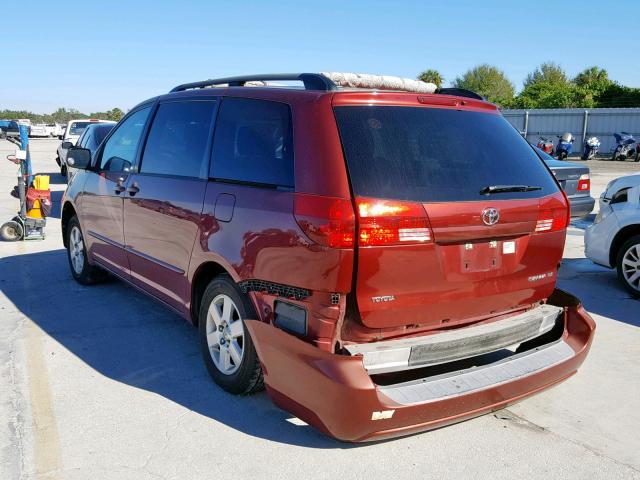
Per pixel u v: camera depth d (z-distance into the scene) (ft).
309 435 11.28
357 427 9.50
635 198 21.01
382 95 10.74
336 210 9.61
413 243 9.93
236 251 11.51
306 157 10.32
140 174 15.60
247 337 11.71
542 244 11.75
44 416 11.82
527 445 11.19
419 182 10.18
